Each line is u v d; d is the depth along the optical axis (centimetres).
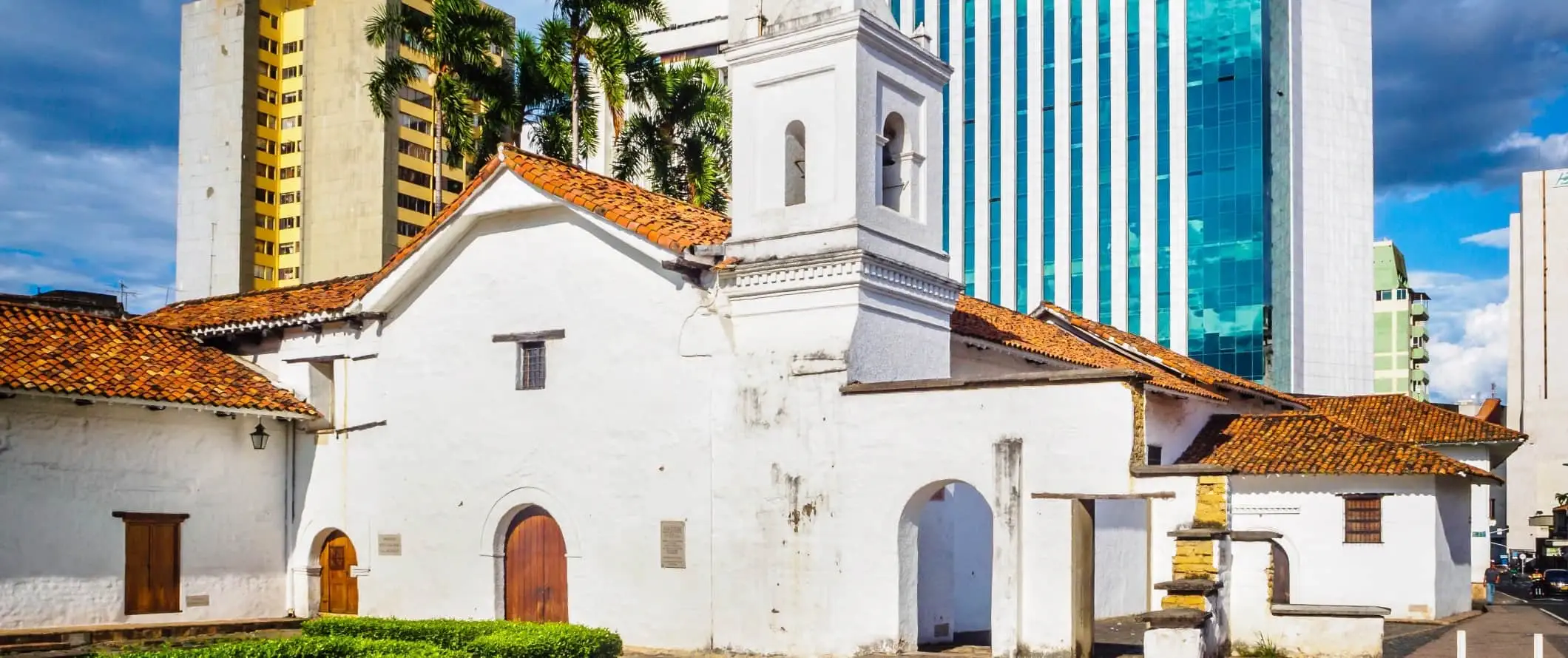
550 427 2038
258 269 7500
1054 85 6506
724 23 7256
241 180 7419
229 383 2248
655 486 1920
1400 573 2662
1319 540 2733
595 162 5719
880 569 1717
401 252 2170
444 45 3491
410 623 1777
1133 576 2550
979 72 6662
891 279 1827
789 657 1773
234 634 2164
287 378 2355
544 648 1552
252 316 2383
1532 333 9394
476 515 2103
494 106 3547
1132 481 1570
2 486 1950
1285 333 6172
